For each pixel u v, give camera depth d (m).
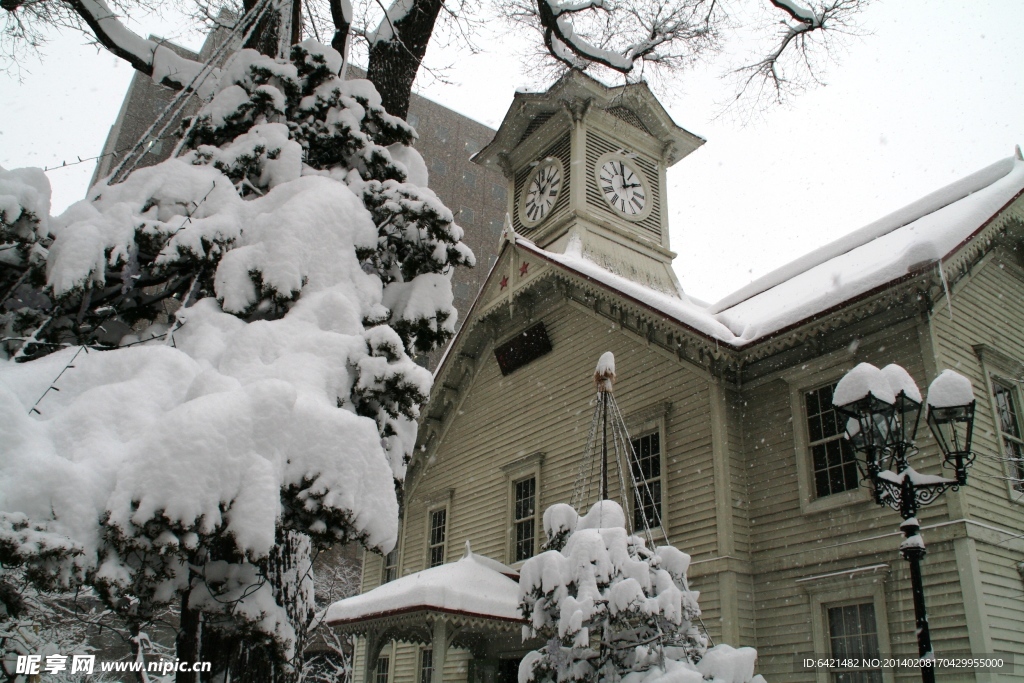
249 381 4.60
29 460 3.75
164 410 4.31
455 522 16.92
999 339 11.33
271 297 5.27
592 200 18.98
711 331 12.01
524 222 20.62
